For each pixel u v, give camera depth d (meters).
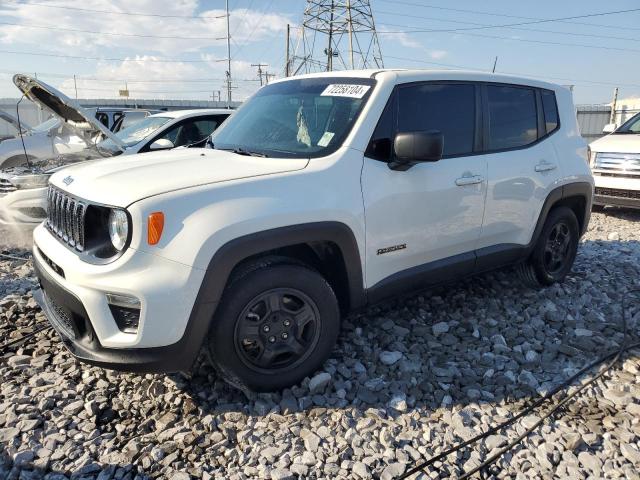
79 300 2.76
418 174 3.54
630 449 2.69
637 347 3.82
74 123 6.50
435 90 3.81
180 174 2.96
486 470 2.56
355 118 3.42
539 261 4.69
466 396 3.20
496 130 4.17
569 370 3.49
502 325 4.12
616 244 6.70
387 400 3.12
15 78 5.53
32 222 6.13
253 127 3.86
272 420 2.91
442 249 3.81
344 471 2.54
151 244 2.65
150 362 2.71
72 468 2.53
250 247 2.82
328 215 3.08
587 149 5.04
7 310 4.30
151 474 2.50
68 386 3.19
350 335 3.87
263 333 3.01
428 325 4.12
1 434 2.74
